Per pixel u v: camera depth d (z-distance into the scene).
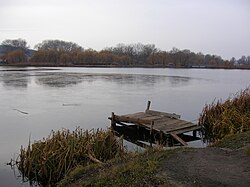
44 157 10.32
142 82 46.69
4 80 44.75
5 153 12.92
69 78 50.62
